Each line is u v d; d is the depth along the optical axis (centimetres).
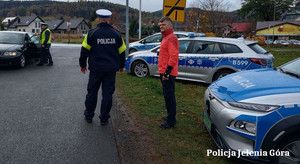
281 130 248
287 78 314
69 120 410
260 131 257
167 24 359
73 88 624
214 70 659
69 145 325
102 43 369
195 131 382
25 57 953
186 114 458
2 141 330
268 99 265
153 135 363
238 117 270
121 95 564
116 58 385
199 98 568
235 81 340
